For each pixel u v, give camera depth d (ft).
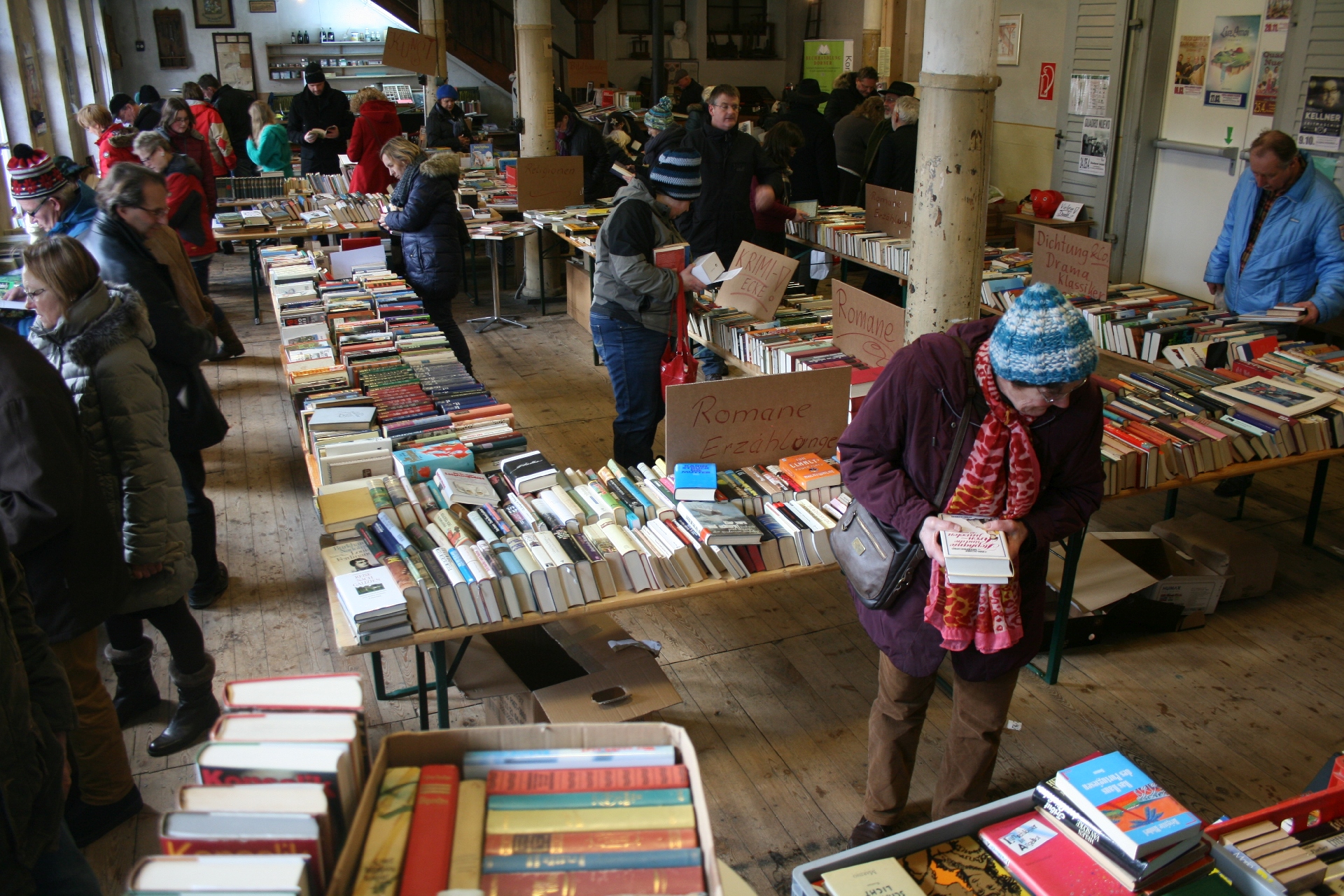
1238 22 22.40
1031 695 10.73
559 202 24.84
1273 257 13.91
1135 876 4.94
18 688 5.47
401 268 22.41
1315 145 20.45
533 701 8.71
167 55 52.16
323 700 3.90
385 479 9.86
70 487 7.14
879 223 21.09
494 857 3.54
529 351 22.85
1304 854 5.12
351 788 3.66
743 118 52.90
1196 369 13.10
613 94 45.65
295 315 15.17
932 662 7.27
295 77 53.78
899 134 21.53
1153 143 25.38
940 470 6.97
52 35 30.04
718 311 15.81
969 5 10.24
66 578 7.39
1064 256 16.22
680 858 3.55
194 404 11.28
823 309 16.11
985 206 11.10
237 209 26.61
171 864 3.13
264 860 3.15
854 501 7.50
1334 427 11.68
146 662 10.04
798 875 5.02
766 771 9.57
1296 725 10.18
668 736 4.08
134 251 10.43
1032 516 6.93
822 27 57.47
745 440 10.40
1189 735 10.05
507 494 9.80
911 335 11.73
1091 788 5.29
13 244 20.67
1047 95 28.43
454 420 11.46
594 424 18.37
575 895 3.42
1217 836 5.25
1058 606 10.63
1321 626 11.94
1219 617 12.15
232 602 12.54
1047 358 5.86
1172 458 11.07
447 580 8.07
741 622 12.18
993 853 5.27
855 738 10.04
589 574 8.45
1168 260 25.61
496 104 56.90
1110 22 25.45
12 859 5.45
